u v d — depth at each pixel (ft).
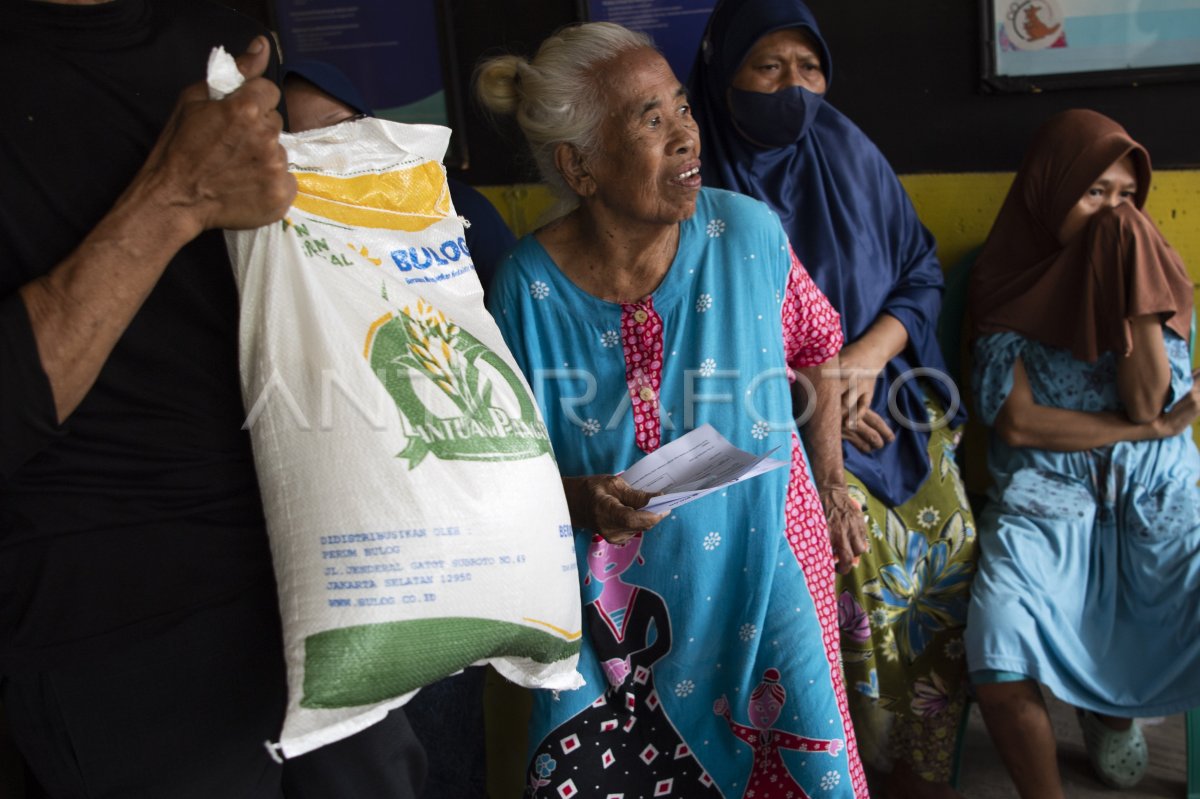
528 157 7.30
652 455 5.99
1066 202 8.63
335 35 10.79
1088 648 8.15
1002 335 8.87
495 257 8.38
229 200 4.04
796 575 6.42
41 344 3.84
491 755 8.55
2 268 4.21
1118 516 8.37
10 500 4.38
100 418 4.38
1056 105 9.80
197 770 4.76
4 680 4.66
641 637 6.50
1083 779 8.71
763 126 8.48
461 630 4.36
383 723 5.40
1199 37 9.29
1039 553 8.18
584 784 6.51
